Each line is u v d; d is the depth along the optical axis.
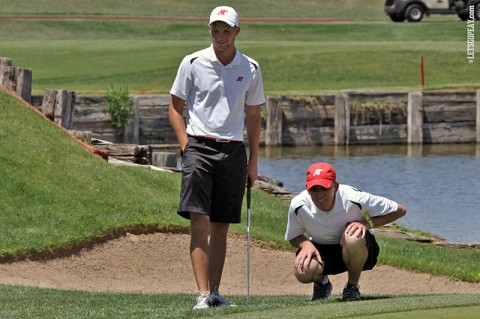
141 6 184.00
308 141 101.12
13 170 42.53
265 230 44.12
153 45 130.62
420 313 19.67
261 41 141.25
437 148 100.06
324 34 154.88
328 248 24.17
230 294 34.09
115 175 46.66
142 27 159.62
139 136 96.44
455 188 72.19
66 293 28.92
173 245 39.53
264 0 195.88
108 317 22.14
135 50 126.00
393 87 108.31
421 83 111.44
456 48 126.88
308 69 116.00
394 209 23.58
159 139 97.00
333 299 23.67
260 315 20.27
